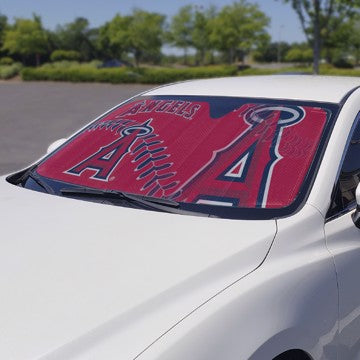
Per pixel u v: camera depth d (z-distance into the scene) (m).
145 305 1.98
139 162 3.03
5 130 15.38
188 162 2.93
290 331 2.14
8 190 3.07
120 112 3.59
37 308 1.97
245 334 2.01
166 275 2.12
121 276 2.12
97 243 2.34
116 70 47.34
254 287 2.15
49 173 3.20
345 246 2.59
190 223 2.49
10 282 2.11
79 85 40.84
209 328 1.96
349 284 2.53
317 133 2.87
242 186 2.71
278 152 2.83
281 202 2.59
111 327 1.89
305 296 2.27
